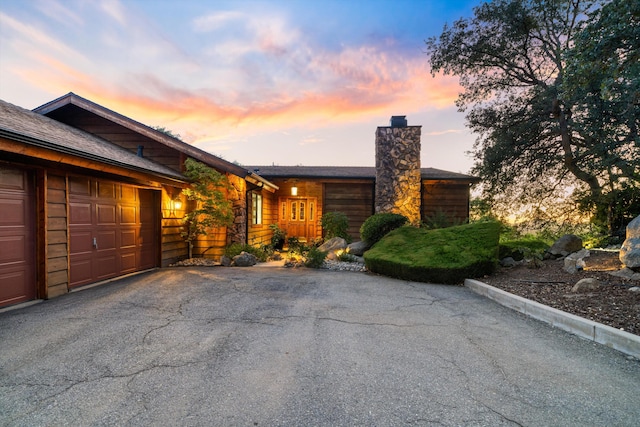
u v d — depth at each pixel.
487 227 6.82
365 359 2.59
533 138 9.89
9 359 2.53
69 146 4.55
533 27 8.87
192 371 2.35
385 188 11.51
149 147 8.91
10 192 4.19
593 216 9.23
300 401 1.95
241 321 3.58
